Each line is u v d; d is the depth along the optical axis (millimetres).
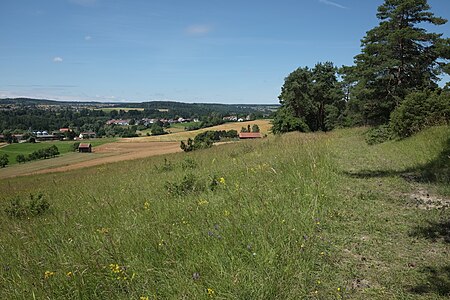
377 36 29953
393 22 28891
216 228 5137
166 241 4781
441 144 12492
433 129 16141
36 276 4270
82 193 11758
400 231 5418
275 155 13195
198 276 3789
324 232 5391
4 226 8281
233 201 6574
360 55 30500
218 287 3596
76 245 5191
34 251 5469
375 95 30656
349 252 4734
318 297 3672
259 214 5645
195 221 5715
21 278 4328
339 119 56844
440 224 5621
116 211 7520
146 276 3965
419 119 17750
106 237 5188
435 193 7508
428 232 5320
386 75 29547
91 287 3848
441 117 17391
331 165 10453
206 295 3461
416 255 4582
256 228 5047
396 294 3691
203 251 4453
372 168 10672
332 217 6016
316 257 4469
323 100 60188
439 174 8844
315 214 5910
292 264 4098
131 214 6922
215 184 8969
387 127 20000
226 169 11414
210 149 29344
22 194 15656
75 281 3893
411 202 6938
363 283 3932
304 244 4602
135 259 4348
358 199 7176
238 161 13484
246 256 4297
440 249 4734
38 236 6461
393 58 29391
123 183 12945
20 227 7457
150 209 7090
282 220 5270
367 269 4238
